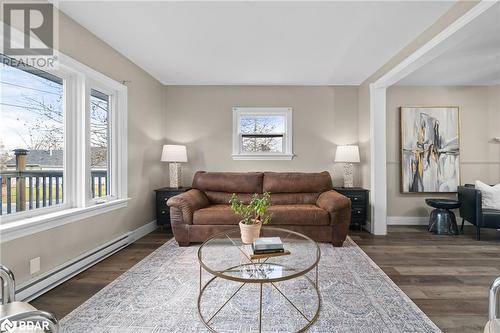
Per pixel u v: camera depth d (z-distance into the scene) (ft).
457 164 13.56
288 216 10.09
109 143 9.77
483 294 6.50
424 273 7.70
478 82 13.19
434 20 7.50
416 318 5.51
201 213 10.17
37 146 6.87
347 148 12.60
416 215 13.65
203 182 12.34
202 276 7.46
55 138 7.41
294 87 13.75
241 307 5.90
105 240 8.99
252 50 9.59
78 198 7.98
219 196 12.25
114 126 9.80
